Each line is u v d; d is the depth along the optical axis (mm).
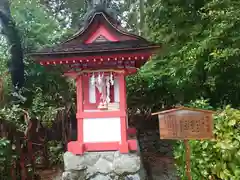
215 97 6031
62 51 4461
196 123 3076
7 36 7039
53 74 7449
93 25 4691
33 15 8328
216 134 3498
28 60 7520
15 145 5234
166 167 6383
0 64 6387
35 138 6633
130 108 8461
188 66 5816
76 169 4703
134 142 4879
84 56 4508
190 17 6320
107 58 4555
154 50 4430
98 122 4934
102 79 4949
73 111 7551
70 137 7199
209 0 5812
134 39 4656
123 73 4879
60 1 11242
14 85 6980
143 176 5199
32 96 7102
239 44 4789
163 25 6711
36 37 7961
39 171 6504
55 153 6816
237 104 5723
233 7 4746
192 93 6391
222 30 4785
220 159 3357
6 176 4809
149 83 7180
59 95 7449
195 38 6062
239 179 3076
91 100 5152
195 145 3746
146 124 8734
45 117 6641
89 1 5039
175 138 3121
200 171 3604
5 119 5078
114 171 4664
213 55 5000
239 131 3334
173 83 6574
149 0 7199
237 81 5438
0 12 7000
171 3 6328
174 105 7602
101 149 4863
